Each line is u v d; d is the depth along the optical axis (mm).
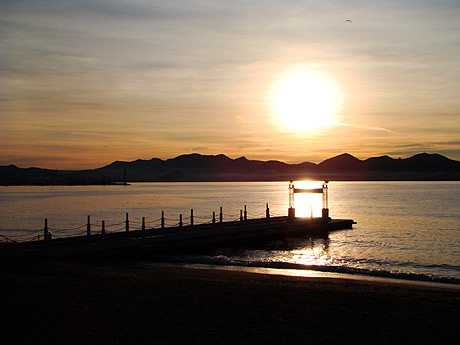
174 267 23406
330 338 11000
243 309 13523
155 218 66750
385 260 29297
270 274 21703
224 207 95062
